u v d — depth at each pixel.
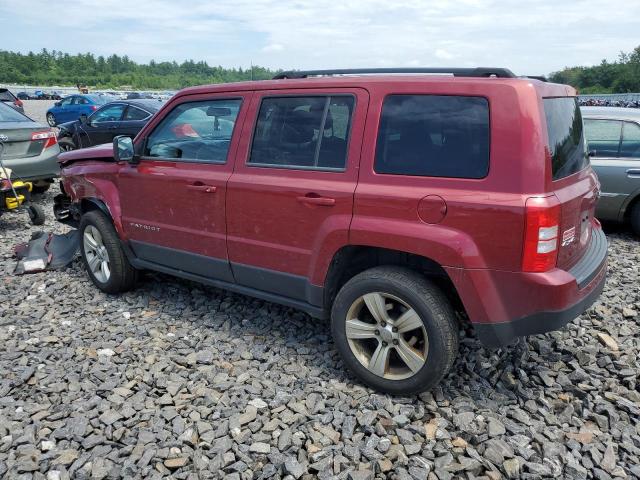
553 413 3.23
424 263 3.30
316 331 4.31
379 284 3.26
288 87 3.72
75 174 5.27
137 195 4.64
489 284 2.94
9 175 7.32
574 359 3.80
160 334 4.28
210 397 3.33
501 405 3.29
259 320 4.52
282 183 3.62
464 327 4.19
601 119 7.09
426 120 3.13
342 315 3.46
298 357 3.88
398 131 3.22
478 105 2.99
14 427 3.13
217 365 3.79
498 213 2.84
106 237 4.92
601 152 7.08
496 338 3.01
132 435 3.04
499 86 2.94
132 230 4.75
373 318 3.50
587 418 3.16
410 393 3.30
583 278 3.12
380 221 3.20
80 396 3.44
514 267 2.86
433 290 3.16
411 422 3.17
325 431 3.03
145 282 5.41
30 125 8.48
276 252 3.76
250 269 3.96
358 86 3.39
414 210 3.08
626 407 3.22
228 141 4.02
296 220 3.59
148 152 4.62
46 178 8.69
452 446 2.93
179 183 4.25
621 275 5.53
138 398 3.38
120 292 5.14
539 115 2.87
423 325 3.16
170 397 3.37
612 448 2.88
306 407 3.27
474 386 3.48
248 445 2.94
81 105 25.59
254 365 3.79
